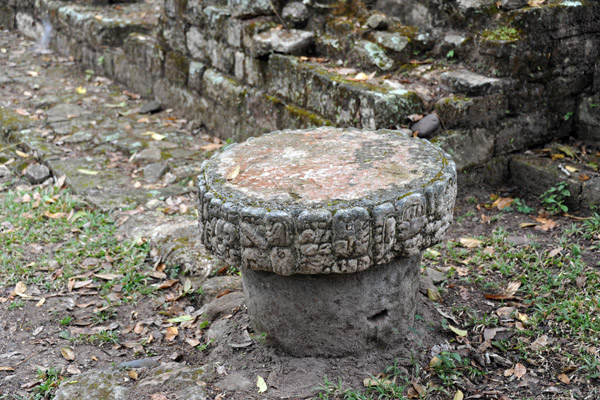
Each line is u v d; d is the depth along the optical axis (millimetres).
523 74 4715
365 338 3066
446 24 5012
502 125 4770
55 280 4043
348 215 2658
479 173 4793
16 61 8477
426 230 2857
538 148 4973
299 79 5203
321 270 2752
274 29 5656
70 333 3578
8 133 6344
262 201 2781
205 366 3148
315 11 5613
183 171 5480
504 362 3105
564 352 3104
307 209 2695
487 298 3596
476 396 2896
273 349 3162
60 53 8828
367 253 2748
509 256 3910
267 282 3006
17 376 3238
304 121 5137
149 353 3420
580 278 3586
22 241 4422
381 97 4543
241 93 5828
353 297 2959
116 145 6004
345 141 3367
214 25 6105
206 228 2979
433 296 3551
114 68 7734
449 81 4723
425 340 3240
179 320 3629
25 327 3631
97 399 2908
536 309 3441
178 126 6512
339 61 5328
